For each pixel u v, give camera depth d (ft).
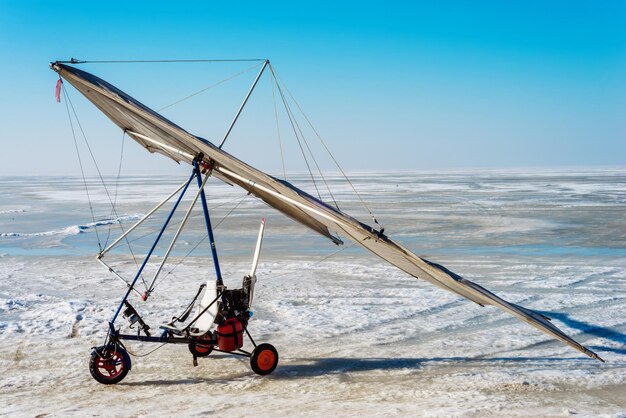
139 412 18.07
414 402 18.95
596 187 186.70
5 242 64.90
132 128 23.67
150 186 260.62
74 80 19.60
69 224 86.43
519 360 23.99
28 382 21.15
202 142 19.21
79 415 17.76
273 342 26.45
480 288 21.12
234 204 121.19
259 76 23.40
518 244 60.54
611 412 17.98
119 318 30.27
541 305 33.88
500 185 213.05
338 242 27.66
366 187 212.84
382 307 33.14
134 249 58.85
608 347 25.90
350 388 20.57
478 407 18.28
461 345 26.11
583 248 57.67
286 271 45.44
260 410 18.25
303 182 294.05
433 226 76.59
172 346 25.91
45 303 34.50
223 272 45.29
